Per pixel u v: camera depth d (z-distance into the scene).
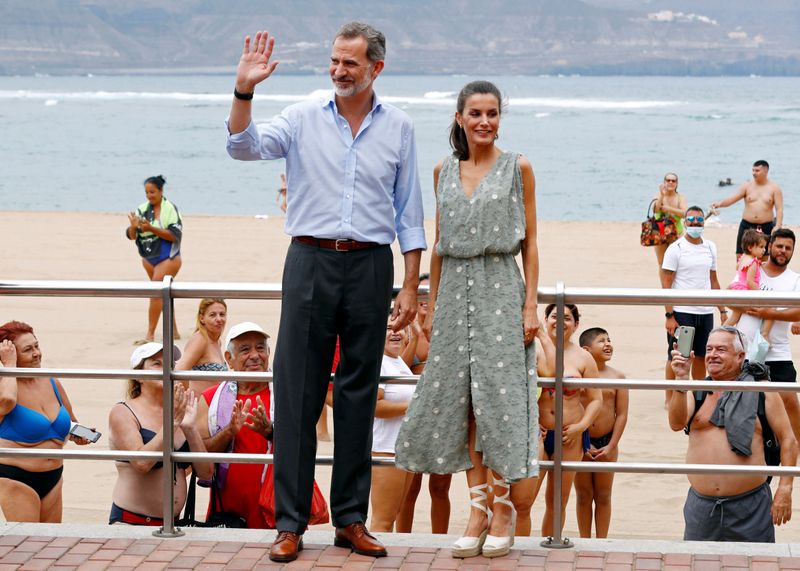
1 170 88.38
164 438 11.25
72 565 10.48
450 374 10.52
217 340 17.36
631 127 137.12
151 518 13.20
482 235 10.34
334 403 10.90
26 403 14.00
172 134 128.25
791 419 15.64
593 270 39.47
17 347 13.87
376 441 13.82
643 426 21.59
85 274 39.03
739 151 103.31
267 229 50.72
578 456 14.91
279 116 10.68
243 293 11.06
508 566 10.44
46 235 48.56
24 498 13.92
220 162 95.38
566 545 10.98
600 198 70.44
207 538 11.27
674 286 24.28
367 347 10.66
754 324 19.80
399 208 10.90
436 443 10.61
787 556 10.55
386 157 10.54
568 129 132.88
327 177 10.44
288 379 10.66
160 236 28.28
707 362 14.08
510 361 10.34
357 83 10.27
